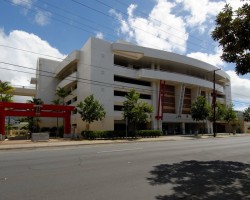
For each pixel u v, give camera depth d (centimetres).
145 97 4962
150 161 1225
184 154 1520
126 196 655
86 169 999
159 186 763
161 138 3612
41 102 4872
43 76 5759
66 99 5381
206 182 828
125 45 4453
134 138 3553
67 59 4897
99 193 675
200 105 4744
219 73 6256
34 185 748
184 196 671
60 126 5256
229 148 1919
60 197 637
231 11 1052
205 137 3981
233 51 1088
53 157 1336
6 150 1859
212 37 1127
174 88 5472
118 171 968
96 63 4209
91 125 4072
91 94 3869
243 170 1034
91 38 4212
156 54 4791
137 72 4712
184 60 5225
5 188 714
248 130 7081
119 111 4406
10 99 4681
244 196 682
